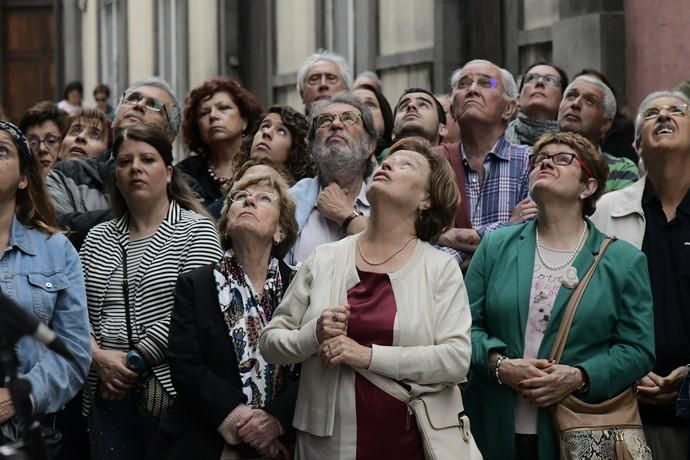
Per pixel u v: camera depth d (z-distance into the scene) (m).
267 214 8.57
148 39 29.25
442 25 17.38
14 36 41.50
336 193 9.94
